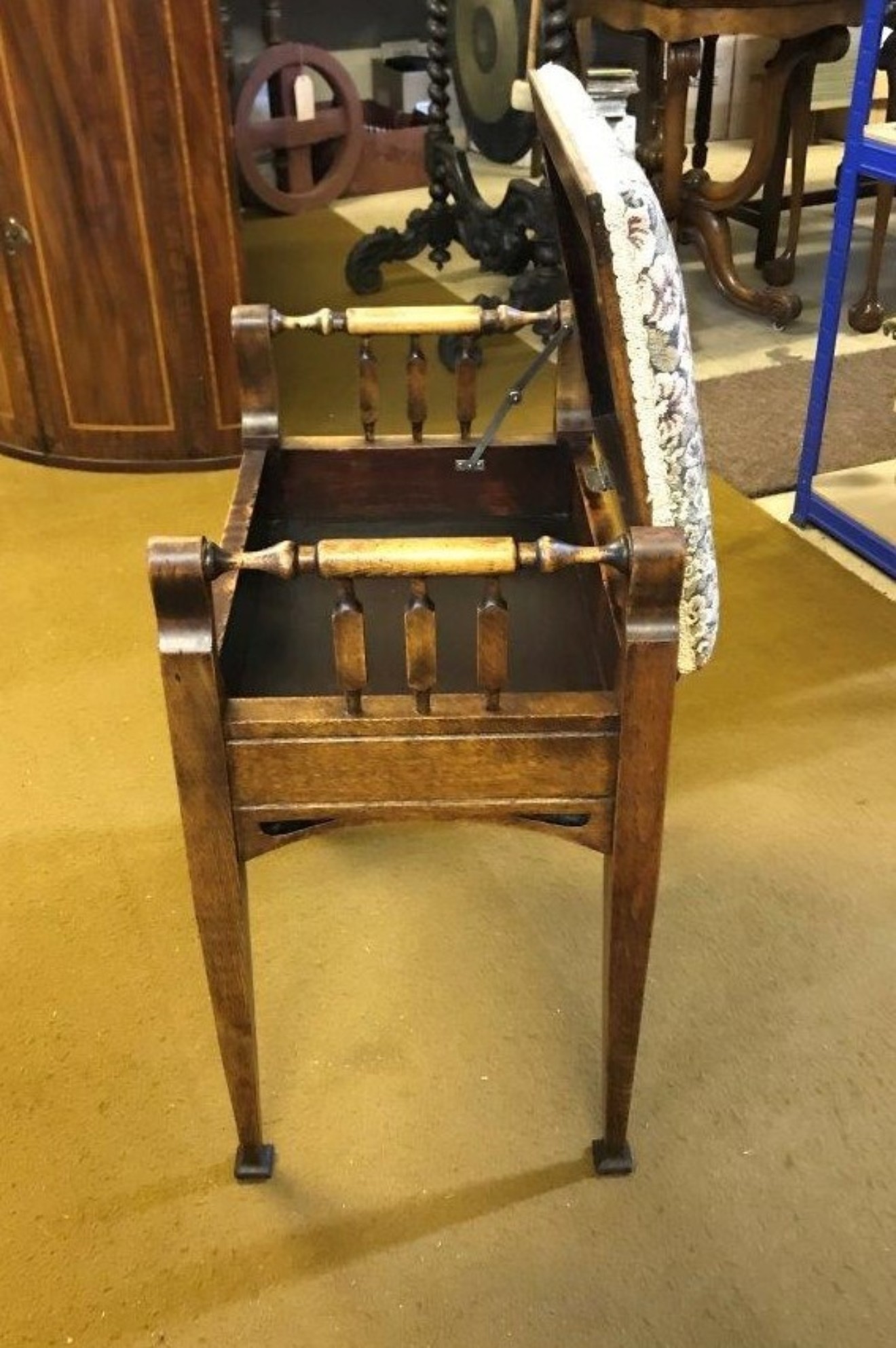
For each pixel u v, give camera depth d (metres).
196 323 2.29
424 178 4.30
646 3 2.58
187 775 0.94
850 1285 1.07
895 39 3.01
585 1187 1.16
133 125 2.10
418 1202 1.14
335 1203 1.14
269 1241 1.11
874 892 1.47
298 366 2.88
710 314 3.15
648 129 3.14
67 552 2.15
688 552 1.02
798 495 2.20
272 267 3.54
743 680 1.81
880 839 1.54
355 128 4.07
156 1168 1.17
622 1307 1.06
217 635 0.97
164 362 2.31
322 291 3.34
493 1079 1.26
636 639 0.88
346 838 1.56
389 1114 1.22
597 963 1.38
